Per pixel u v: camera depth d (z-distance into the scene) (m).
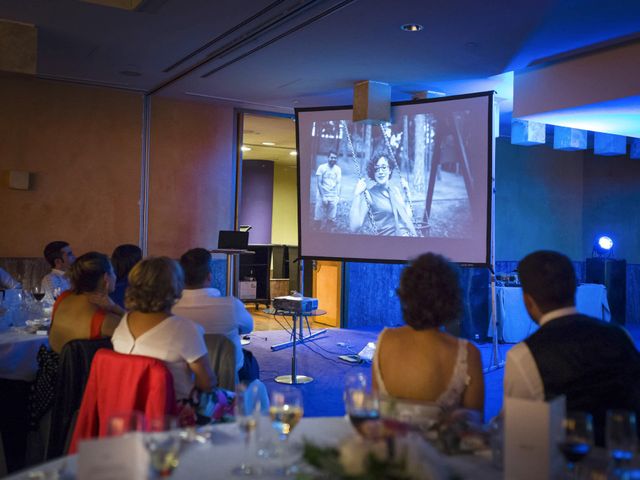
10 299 4.37
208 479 1.46
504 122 8.88
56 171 7.16
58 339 3.21
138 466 1.33
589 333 1.99
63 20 5.09
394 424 1.40
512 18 4.75
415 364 2.09
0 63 5.09
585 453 1.45
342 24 4.99
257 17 4.93
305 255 7.19
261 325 8.94
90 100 7.31
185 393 2.56
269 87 7.12
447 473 1.31
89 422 2.30
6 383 3.50
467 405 2.07
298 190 7.22
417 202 6.55
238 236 7.77
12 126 6.95
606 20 4.74
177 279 2.59
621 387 1.94
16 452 3.47
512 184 10.09
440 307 2.10
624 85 5.27
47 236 7.11
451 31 5.08
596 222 10.72
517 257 10.15
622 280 9.38
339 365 6.39
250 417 1.64
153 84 7.20
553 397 1.52
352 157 6.92
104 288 3.30
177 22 5.11
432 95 7.16
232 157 8.23
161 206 7.75
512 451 1.45
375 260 6.80
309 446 1.34
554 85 5.87
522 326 8.15
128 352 2.54
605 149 7.75
